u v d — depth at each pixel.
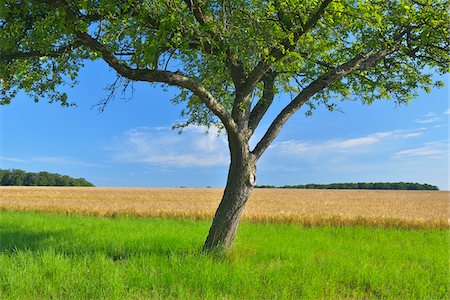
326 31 9.90
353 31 10.48
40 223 16.88
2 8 7.91
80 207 26.25
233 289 6.66
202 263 7.96
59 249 10.19
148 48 7.68
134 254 9.47
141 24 8.02
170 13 7.51
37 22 7.94
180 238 11.67
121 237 11.93
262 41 8.43
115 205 28.69
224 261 8.30
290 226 18.00
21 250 9.42
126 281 6.93
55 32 8.11
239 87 9.71
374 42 10.00
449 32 10.12
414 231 17.72
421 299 6.74
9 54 9.01
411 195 56.72
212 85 11.73
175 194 50.53
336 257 9.68
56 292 6.59
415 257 10.73
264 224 18.95
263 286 6.89
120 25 7.77
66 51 9.19
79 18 7.91
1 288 6.63
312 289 6.75
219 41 8.48
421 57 10.87
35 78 10.24
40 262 8.20
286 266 8.20
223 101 12.20
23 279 6.87
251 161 9.45
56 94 10.38
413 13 9.90
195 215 21.78
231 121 9.20
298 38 8.96
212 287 6.75
